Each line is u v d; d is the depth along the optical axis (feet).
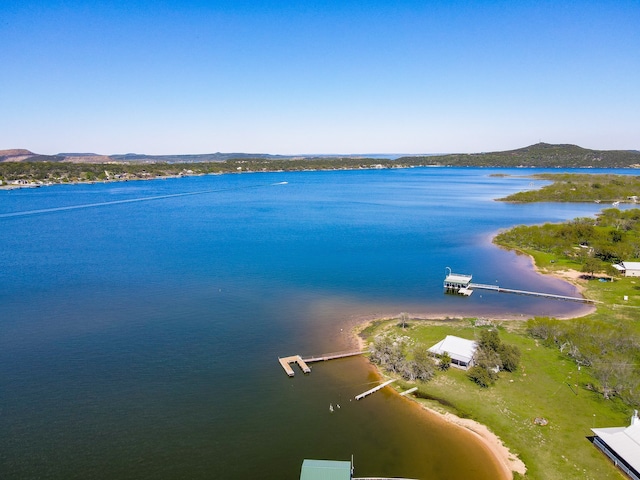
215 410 169.78
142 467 138.82
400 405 174.60
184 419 163.63
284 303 285.23
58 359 206.59
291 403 175.32
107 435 153.58
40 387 182.50
